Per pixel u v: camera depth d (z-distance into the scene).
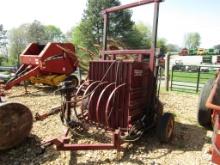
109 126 4.24
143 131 4.33
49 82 8.74
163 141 4.32
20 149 3.97
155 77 4.54
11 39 56.00
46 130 4.76
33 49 9.32
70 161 3.64
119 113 4.14
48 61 8.40
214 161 2.96
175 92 9.99
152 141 4.43
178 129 5.16
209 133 4.96
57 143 3.47
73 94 4.48
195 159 3.84
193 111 6.72
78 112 5.37
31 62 8.57
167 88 10.45
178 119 5.91
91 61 4.45
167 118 4.33
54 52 8.55
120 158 3.77
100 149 3.61
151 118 4.61
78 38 39.69
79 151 3.92
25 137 4.11
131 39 36.22
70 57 9.01
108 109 4.12
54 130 4.77
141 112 4.40
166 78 10.46
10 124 3.79
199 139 4.63
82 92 4.58
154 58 4.39
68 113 4.29
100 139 4.37
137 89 4.20
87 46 37.19
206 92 5.02
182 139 4.61
